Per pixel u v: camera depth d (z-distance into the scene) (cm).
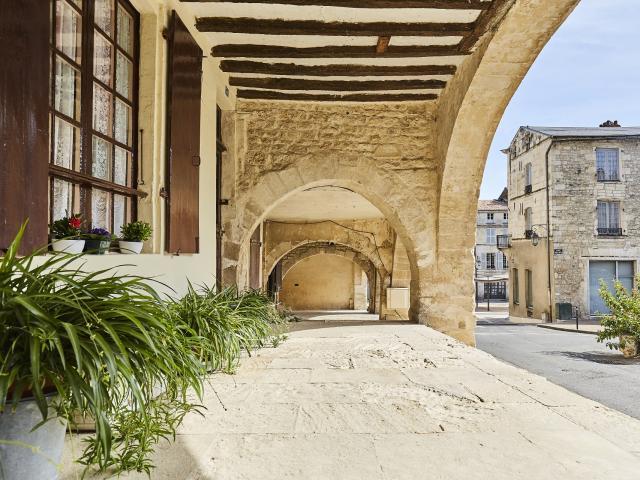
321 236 1124
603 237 1722
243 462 168
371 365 329
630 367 777
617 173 1730
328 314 1428
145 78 319
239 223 572
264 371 308
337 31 417
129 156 310
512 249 2052
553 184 1742
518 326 1684
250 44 461
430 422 211
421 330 519
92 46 254
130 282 152
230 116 574
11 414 118
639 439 191
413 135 594
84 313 121
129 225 275
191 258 391
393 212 593
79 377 115
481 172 557
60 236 202
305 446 183
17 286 129
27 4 170
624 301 880
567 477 157
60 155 231
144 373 135
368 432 198
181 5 372
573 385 629
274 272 1304
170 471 159
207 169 450
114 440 163
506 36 409
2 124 157
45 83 181
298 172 581
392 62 503
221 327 284
